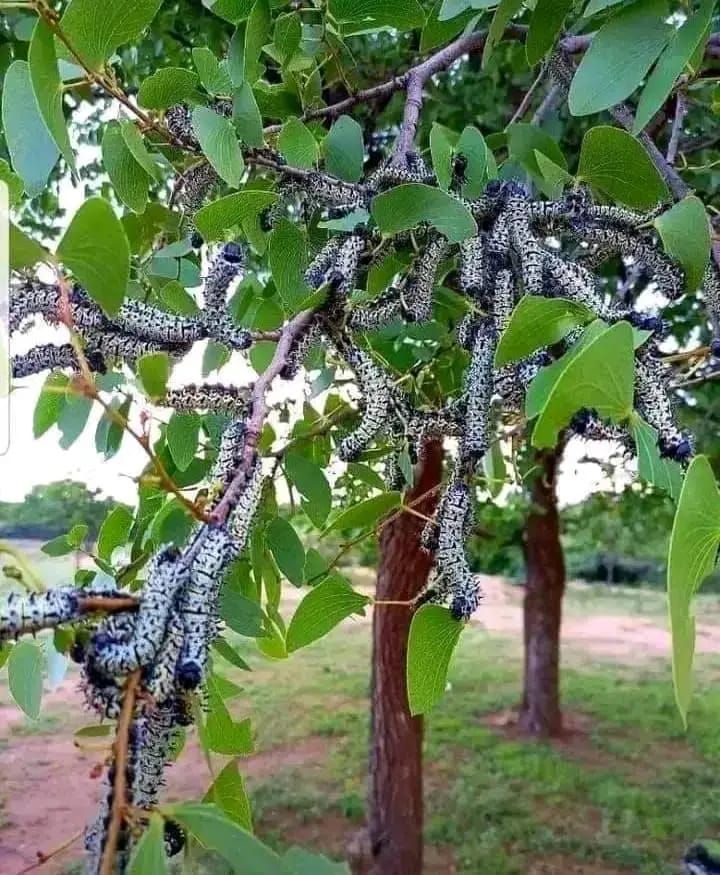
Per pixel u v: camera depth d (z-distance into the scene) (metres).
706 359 0.35
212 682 0.30
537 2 0.35
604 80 0.31
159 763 0.21
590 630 3.69
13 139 0.35
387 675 1.18
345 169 0.39
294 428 0.48
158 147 0.47
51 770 1.63
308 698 2.32
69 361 0.29
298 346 0.30
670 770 1.81
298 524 0.81
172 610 0.19
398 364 0.54
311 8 0.40
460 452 0.32
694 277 0.32
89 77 0.31
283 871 0.19
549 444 0.23
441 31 0.43
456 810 1.58
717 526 0.20
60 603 0.18
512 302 0.33
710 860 0.88
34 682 0.34
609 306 0.29
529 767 1.80
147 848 0.18
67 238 0.20
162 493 0.43
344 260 0.31
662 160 0.37
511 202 0.33
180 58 0.78
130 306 0.28
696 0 0.33
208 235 0.31
